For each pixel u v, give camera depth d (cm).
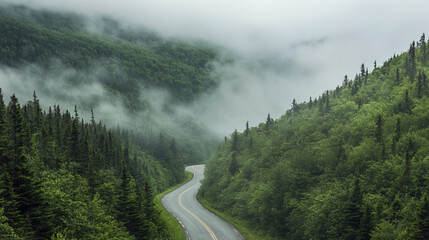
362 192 4775
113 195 5319
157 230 5362
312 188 5819
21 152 4103
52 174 4275
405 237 3462
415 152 5322
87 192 4691
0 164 3456
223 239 6116
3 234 2312
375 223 3991
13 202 2873
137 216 4472
